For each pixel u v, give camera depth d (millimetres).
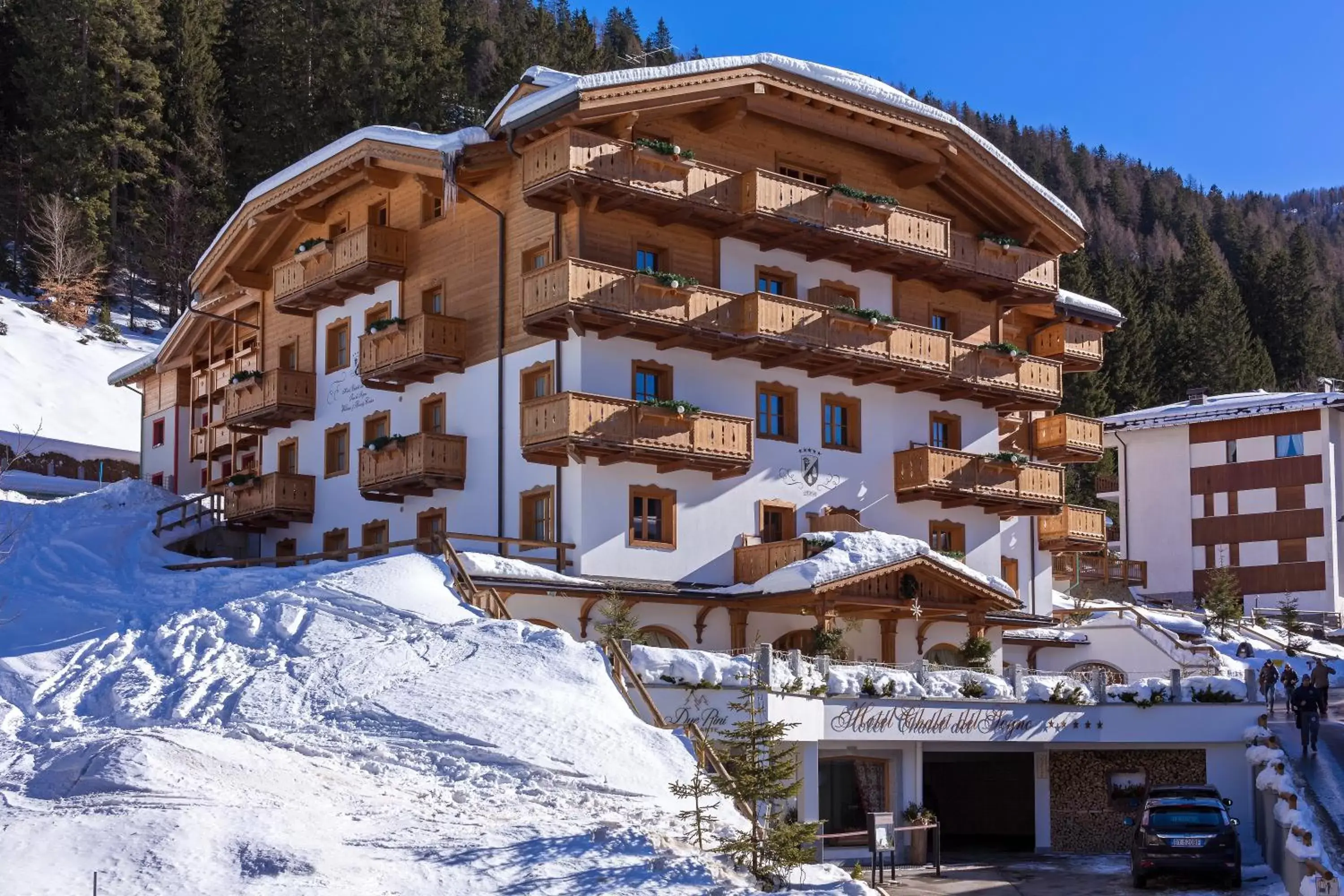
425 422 41250
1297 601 69000
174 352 55531
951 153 42969
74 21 91188
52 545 42531
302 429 46562
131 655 29953
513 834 21453
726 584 38625
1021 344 48906
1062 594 59844
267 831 20422
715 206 37406
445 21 118062
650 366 37531
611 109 35844
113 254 94062
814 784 31266
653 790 24578
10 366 74938
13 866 18922
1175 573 72938
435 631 29812
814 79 39656
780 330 38062
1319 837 27250
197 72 95250
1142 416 74812
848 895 20547
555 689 27453
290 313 46344
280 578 34250
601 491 36375
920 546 38406
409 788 23719
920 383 42531
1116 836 37188
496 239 39375
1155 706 36688
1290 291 128250
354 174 42406
